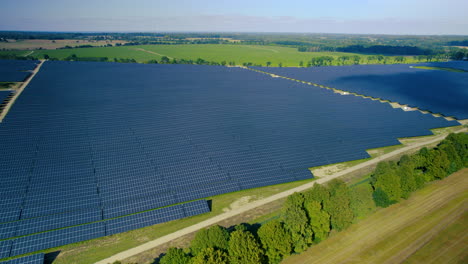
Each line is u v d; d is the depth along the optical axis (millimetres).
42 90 127625
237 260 41906
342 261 48625
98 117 98938
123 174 68688
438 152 73562
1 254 47344
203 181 69000
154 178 68250
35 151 74688
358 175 77562
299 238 48531
